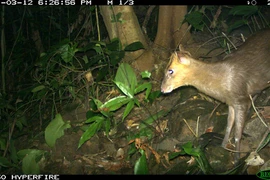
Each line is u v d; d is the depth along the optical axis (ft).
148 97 5.41
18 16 8.71
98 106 5.15
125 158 5.08
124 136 5.35
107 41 7.30
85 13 7.50
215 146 4.82
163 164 4.79
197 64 4.64
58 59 6.18
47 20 8.40
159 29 6.48
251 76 4.68
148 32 7.97
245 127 4.88
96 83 5.87
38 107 6.66
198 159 4.36
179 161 4.77
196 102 5.49
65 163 5.21
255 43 4.83
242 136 4.88
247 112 4.70
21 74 7.82
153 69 6.18
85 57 6.19
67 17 8.07
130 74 5.28
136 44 5.59
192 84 4.78
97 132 5.49
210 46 6.59
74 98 6.18
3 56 7.45
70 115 6.06
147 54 6.22
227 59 4.73
